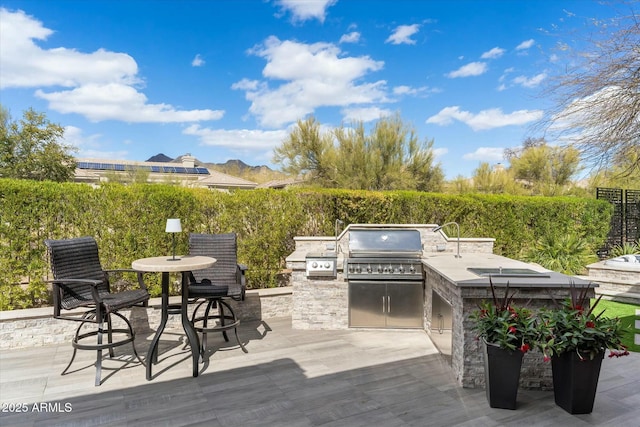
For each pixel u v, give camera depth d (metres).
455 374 3.56
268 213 6.18
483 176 16.88
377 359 4.02
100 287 4.18
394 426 2.73
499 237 8.42
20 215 4.53
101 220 4.99
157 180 19.53
